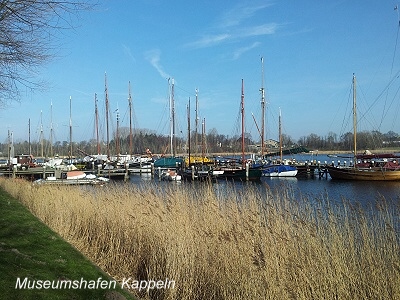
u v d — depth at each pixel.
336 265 5.95
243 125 43.28
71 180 29.44
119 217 9.09
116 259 7.95
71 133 55.88
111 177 42.25
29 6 7.29
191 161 47.94
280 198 8.93
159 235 7.58
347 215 7.92
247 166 36.91
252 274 5.88
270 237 6.40
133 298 4.77
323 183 35.31
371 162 38.56
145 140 76.31
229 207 8.25
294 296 5.46
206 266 6.62
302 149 52.69
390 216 7.81
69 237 9.14
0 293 4.16
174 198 9.27
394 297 5.61
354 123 40.19
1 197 14.30
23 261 5.36
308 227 6.76
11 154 57.06
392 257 6.04
